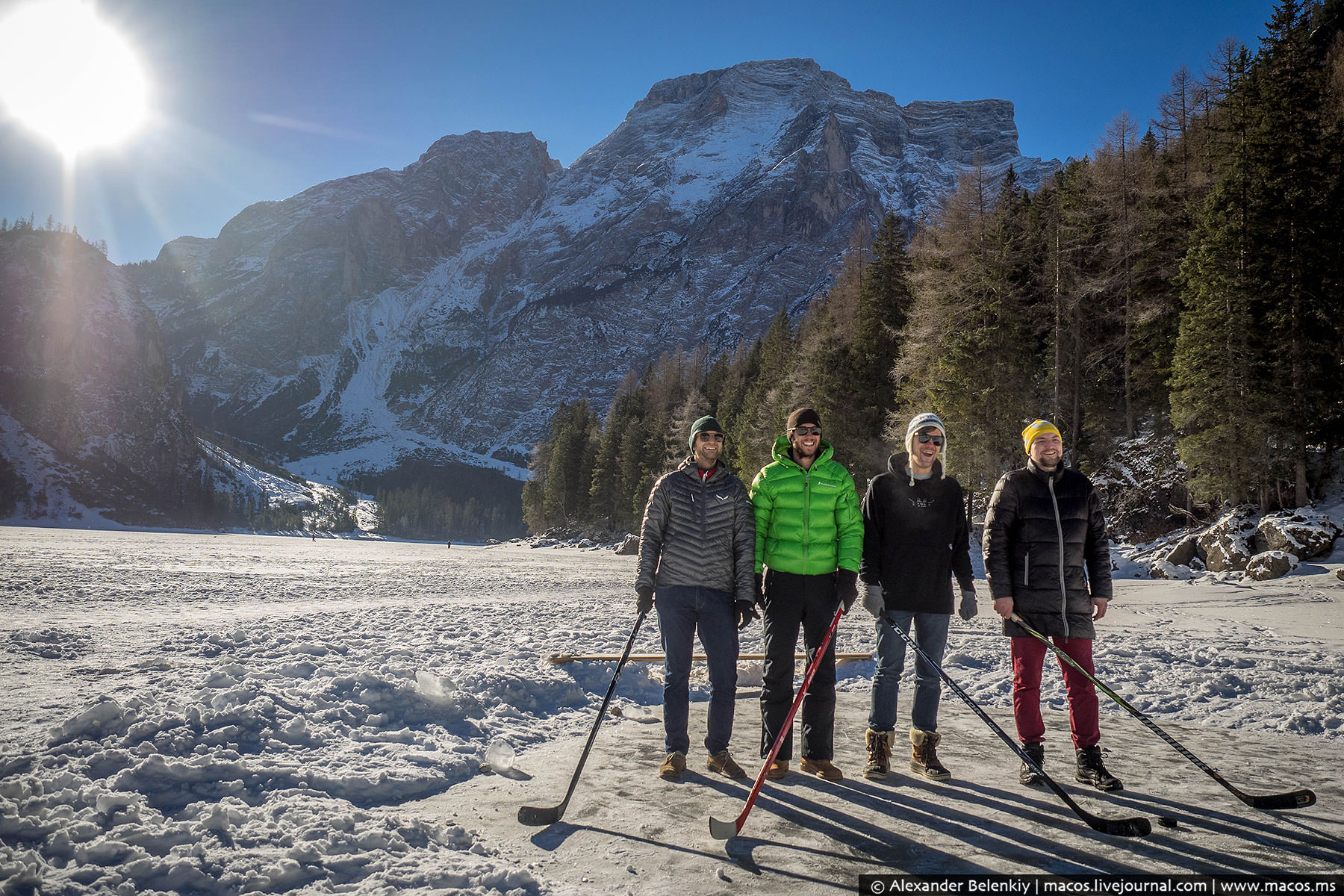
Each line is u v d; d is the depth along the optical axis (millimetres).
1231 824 3148
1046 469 4004
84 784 3154
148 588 15836
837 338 47406
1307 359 22734
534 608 12094
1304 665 7035
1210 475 23250
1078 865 2730
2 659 6312
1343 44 38719
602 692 5883
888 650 3924
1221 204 24938
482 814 3252
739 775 3830
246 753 3723
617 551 56312
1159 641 8633
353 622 9539
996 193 36812
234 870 2533
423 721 4664
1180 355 24312
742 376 84188
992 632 9398
